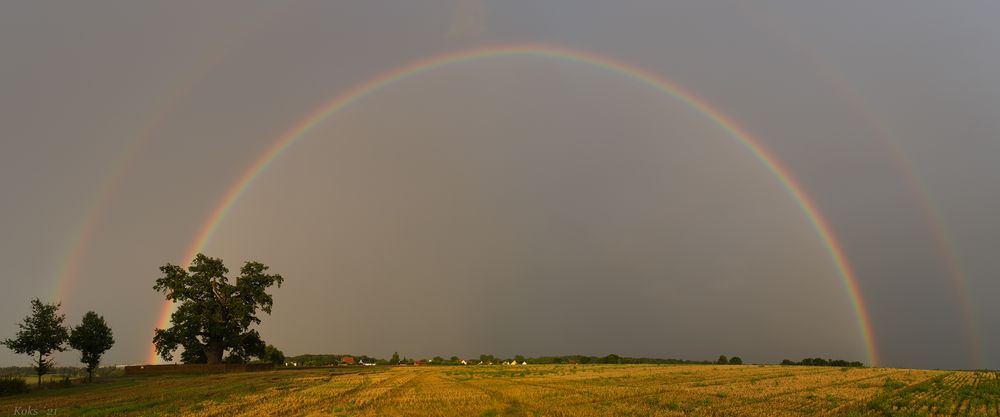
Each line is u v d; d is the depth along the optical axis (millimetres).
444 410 30406
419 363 178875
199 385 52812
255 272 98500
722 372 75000
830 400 35125
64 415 29609
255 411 30312
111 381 67188
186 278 94000
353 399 36625
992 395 38125
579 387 46656
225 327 93188
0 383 46844
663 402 33969
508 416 27828
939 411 30094
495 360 191250
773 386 46844
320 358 177625
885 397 36688
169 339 91625
